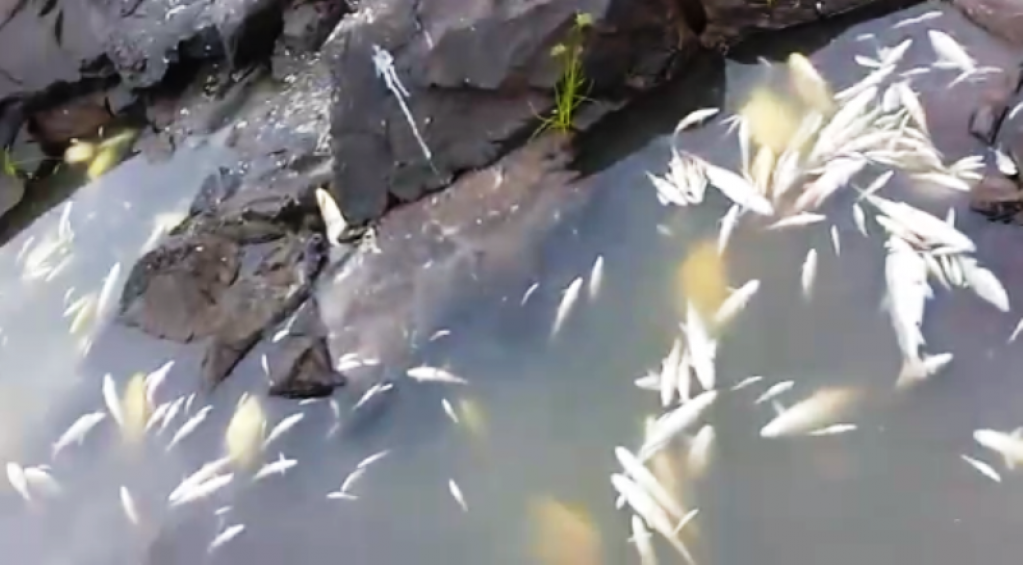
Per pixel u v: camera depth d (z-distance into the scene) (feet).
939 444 10.39
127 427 11.66
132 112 13.57
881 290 11.00
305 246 12.08
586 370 11.17
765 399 10.71
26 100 13.62
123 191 13.12
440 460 11.02
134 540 11.11
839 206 11.39
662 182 11.80
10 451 11.74
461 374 11.33
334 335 11.67
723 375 10.87
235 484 11.18
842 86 11.98
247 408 11.45
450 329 11.53
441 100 11.92
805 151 11.71
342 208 12.13
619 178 11.90
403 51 11.94
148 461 11.46
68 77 13.55
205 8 13.12
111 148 13.47
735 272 11.32
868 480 10.34
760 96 12.05
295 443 11.28
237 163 12.67
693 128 12.00
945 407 10.51
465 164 12.01
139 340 12.06
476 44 11.79
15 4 13.76
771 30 12.25
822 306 11.03
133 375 11.89
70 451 11.66
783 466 10.48
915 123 11.60
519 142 11.98
